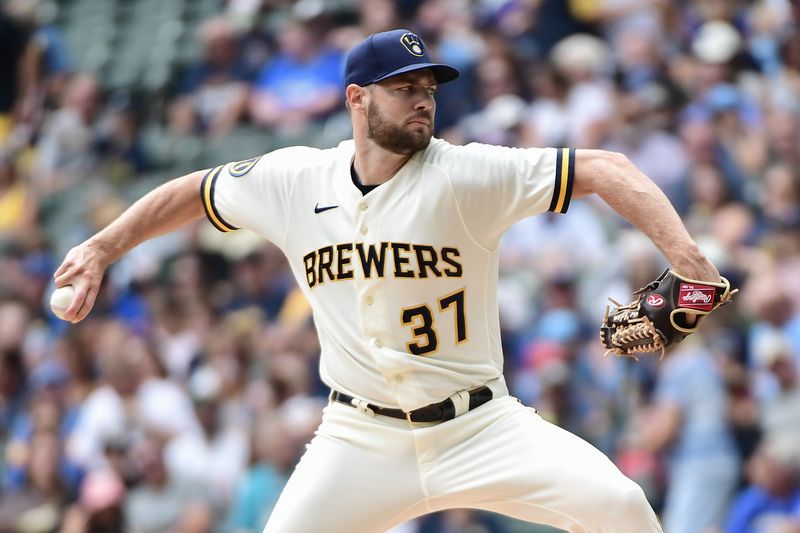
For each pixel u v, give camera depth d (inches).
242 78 1930.4
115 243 606.9
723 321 1143.6
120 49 2186.3
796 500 1028.5
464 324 571.8
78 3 2304.4
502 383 590.2
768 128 1449.3
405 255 561.6
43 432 1341.0
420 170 562.9
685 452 1081.4
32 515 1289.4
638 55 1523.1
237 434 1256.2
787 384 1083.3
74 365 1467.8
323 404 1217.4
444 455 576.4
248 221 604.1
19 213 1998.0
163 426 1291.8
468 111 1624.0
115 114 1995.6
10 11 2332.7
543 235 1344.7
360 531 589.6
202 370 1401.3
